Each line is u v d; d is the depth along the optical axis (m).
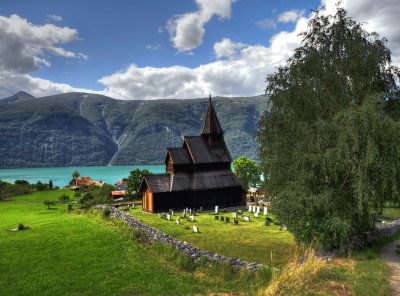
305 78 28.84
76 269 21.00
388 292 17.30
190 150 66.12
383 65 27.62
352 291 16.59
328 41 29.27
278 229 42.53
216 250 31.39
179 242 25.33
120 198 84.06
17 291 17.97
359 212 25.83
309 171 26.42
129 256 23.48
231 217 53.94
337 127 25.05
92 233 29.73
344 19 29.36
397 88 28.28
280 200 27.58
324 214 25.50
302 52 30.19
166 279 19.27
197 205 64.06
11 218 51.00
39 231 31.66
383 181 23.95
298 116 29.31
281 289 15.34
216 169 68.06
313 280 17.47
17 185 117.94
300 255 26.89
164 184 63.25
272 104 30.75
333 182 27.25
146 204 63.75
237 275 19.44
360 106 25.28
